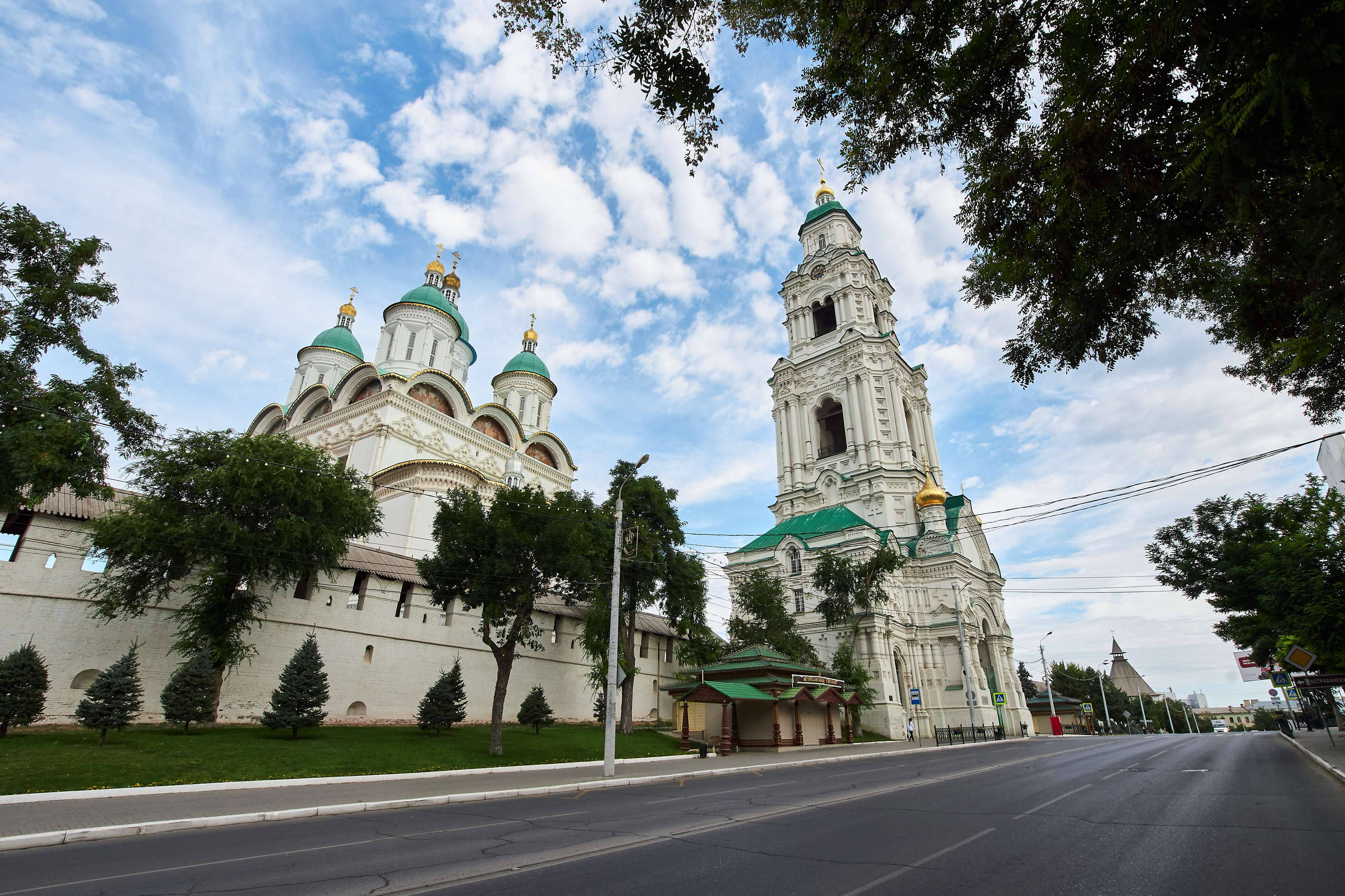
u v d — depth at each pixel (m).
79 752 19.14
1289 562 24.16
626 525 36.81
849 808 13.96
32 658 21.31
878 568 49.97
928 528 59.62
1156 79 7.55
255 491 25.75
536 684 39.12
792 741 37.91
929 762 27.81
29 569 24.39
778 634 47.84
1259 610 29.03
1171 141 7.66
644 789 18.61
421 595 35.00
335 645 31.00
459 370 70.00
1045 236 9.44
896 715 48.88
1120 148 8.00
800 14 9.66
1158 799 14.65
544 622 40.62
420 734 29.36
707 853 9.48
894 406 65.56
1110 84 7.69
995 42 8.80
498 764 24.14
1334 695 47.97
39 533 24.92
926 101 9.78
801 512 66.19
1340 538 23.20
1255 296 10.23
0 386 17.62
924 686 54.00
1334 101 5.90
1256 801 14.07
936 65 9.37
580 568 28.00
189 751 20.48
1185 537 31.31
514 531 27.17
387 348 61.84
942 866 8.53
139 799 15.21
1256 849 9.23
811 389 70.69
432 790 17.48
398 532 44.75
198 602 26.59
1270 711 138.12
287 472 26.94
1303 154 6.50
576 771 23.86
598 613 37.50
